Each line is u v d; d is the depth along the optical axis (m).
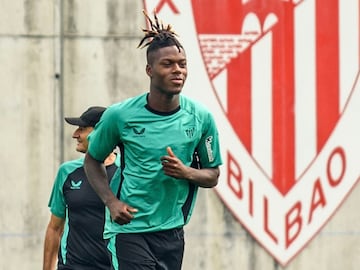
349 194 24.05
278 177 23.80
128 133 13.48
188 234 23.58
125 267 13.77
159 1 23.38
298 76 23.84
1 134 23.27
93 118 17.06
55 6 23.33
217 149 13.84
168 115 13.48
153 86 13.34
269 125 23.75
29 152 23.31
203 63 23.52
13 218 23.28
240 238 23.70
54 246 17.80
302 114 23.88
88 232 17.03
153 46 13.27
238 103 23.64
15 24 23.25
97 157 13.83
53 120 23.33
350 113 24.05
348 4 23.98
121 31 23.38
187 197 13.81
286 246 23.84
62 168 17.23
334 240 24.05
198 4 23.48
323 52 23.92
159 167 13.45
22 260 23.33
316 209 23.95
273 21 23.73
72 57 23.34
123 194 13.63
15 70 23.27
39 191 23.33
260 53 23.70
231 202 23.64
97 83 23.38
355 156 24.06
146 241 13.74
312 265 23.98
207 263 23.62
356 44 24.03
